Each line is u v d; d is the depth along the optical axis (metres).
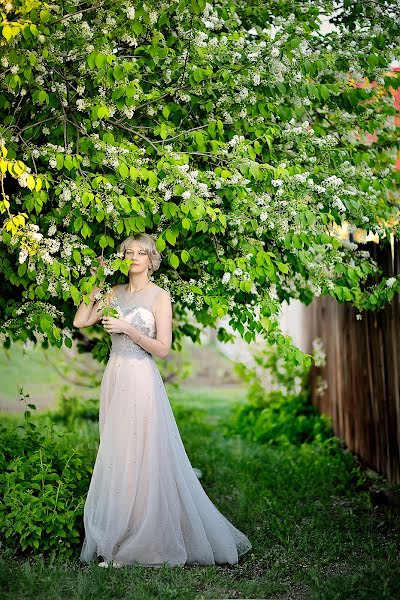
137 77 4.24
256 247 4.39
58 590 3.62
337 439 7.61
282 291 5.34
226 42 4.24
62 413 8.55
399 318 5.41
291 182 4.25
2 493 4.37
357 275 4.77
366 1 4.67
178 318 6.48
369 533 4.57
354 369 6.93
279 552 4.31
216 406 11.79
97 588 3.59
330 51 4.50
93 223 4.38
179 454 4.25
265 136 4.23
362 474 6.17
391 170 5.28
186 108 4.64
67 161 3.84
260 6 4.57
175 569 3.96
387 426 5.79
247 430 8.80
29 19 3.61
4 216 4.63
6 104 3.99
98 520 4.05
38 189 3.73
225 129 4.58
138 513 4.04
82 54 3.93
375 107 5.02
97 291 4.31
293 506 5.29
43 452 4.56
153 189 3.98
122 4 3.79
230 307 4.51
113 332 4.15
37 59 3.86
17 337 4.74
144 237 4.24
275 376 9.59
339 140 5.15
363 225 4.89
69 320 4.88
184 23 4.18
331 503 5.51
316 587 3.66
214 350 15.42
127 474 4.04
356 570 3.99
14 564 3.89
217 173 4.12
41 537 4.14
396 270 5.27
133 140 4.46
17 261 4.51
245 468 6.67
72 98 4.23
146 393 4.12
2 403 10.20
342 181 4.39
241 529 4.77
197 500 4.21
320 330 8.72
